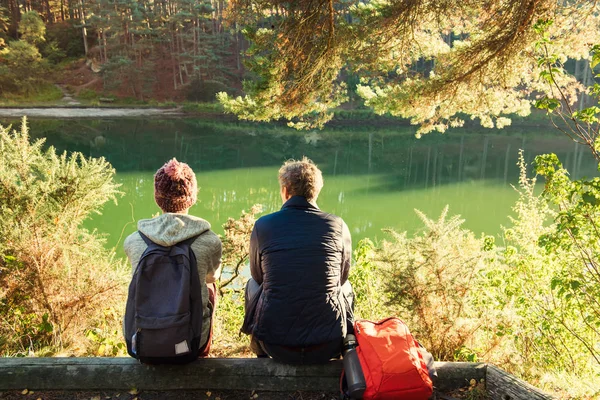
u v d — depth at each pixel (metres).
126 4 49.25
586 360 3.29
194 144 33.66
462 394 2.45
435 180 23.94
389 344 2.24
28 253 3.72
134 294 2.23
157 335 2.12
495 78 5.59
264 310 2.29
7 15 55.69
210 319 2.49
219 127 41.94
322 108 6.34
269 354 2.41
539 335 3.48
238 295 5.88
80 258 4.07
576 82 5.55
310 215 2.38
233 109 6.43
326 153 31.80
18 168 4.05
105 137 34.88
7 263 3.72
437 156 31.11
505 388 2.37
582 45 5.13
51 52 54.31
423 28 5.80
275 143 35.06
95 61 55.22
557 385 2.97
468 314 3.52
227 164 27.25
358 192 21.19
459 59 5.73
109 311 4.11
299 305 2.26
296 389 2.44
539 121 42.78
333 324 2.29
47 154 4.33
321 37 5.36
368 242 4.92
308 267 2.26
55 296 3.71
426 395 2.14
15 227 3.83
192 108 47.56
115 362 2.45
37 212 3.98
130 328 2.23
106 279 4.01
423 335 3.37
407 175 25.27
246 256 6.07
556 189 3.01
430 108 6.28
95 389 2.43
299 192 2.45
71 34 57.88
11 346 3.49
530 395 2.26
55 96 49.19
